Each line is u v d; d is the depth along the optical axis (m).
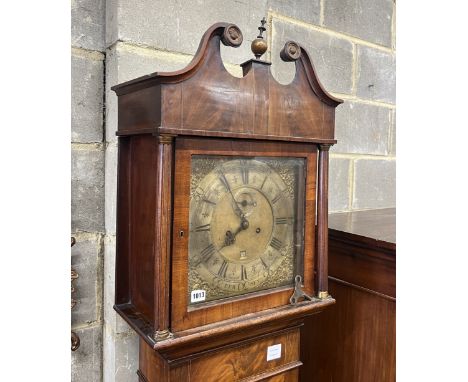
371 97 1.54
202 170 0.68
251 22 1.04
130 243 0.80
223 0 0.99
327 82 1.38
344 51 1.42
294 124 0.76
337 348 1.08
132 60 0.87
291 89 0.75
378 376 0.96
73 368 0.92
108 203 0.92
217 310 0.71
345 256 1.04
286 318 0.77
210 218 0.69
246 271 0.74
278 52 1.22
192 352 0.71
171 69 0.92
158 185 0.63
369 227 1.09
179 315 0.67
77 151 0.90
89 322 0.94
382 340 0.95
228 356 0.78
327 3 1.36
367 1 1.49
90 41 0.90
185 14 0.93
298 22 1.28
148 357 0.83
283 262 0.79
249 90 0.70
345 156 1.47
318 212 0.82
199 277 0.69
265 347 0.83
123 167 0.79
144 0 0.88
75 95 0.89
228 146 0.69
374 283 0.97
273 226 0.77
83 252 0.92
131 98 0.71
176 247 0.65
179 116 0.63
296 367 0.88
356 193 1.52
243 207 0.73
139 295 0.76
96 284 0.94
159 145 0.62
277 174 0.77
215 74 0.66
